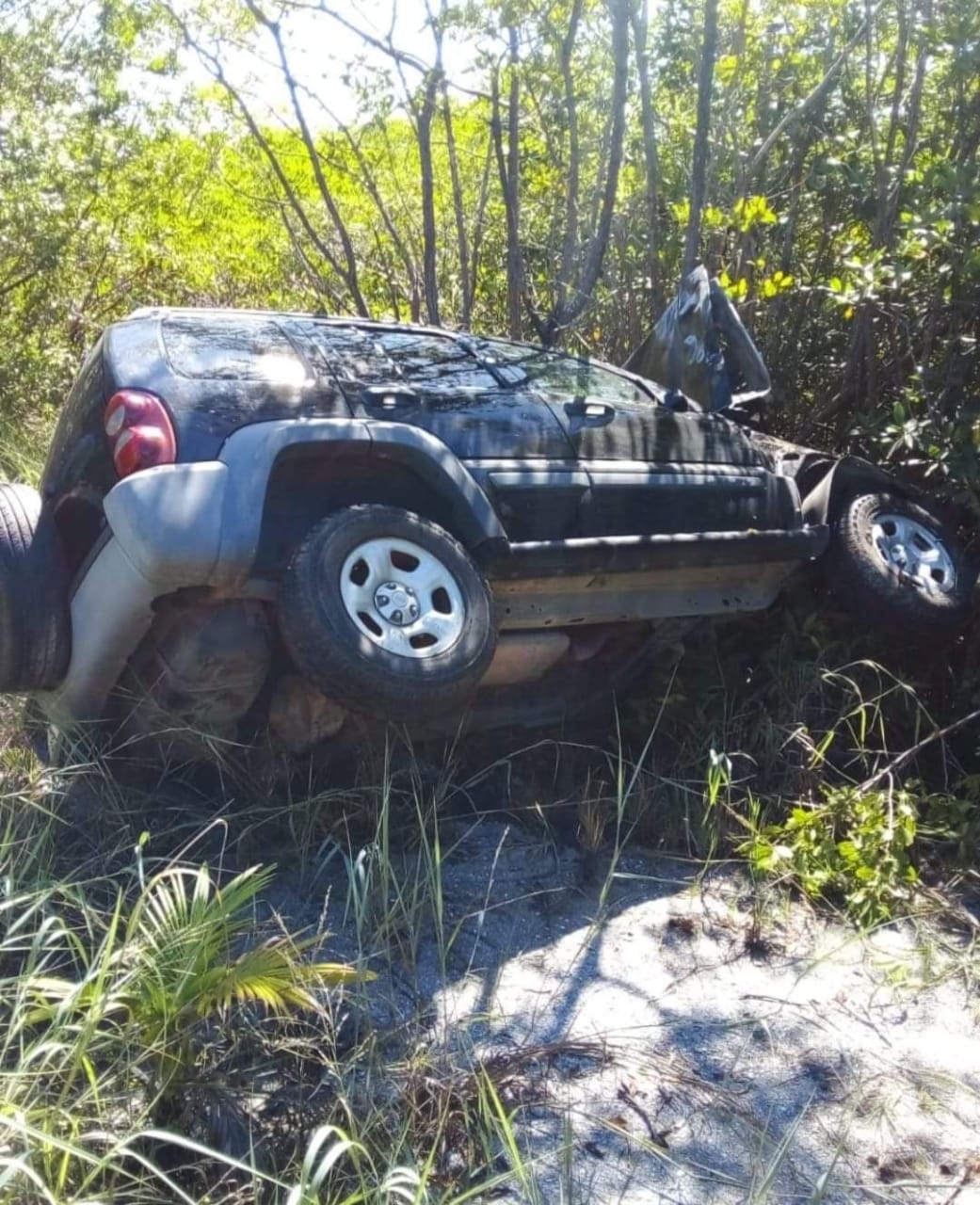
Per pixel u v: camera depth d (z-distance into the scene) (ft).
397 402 15.08
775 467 18.33
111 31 32.48
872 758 17.42
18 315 32.40
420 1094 10.61
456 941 13.06
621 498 16.24
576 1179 10.10
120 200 36.22
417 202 33.17
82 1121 9.32
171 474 13.04
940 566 18.44
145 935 10.50
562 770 16.44
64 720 14.37
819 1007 12.66
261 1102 10.43
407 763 15.17
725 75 27.37
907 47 24.70
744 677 18.16
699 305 20.45
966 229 20.51
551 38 26.37
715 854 15.37
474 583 14.11
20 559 13.82
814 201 25.81
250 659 13.73
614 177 25.63
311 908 13.33
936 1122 11.16
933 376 20.88
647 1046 11.78
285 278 36.73
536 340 29.35
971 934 14.30
